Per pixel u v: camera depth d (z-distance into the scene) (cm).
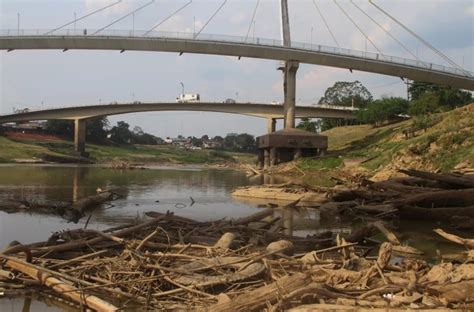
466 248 1627
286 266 1152
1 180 5181
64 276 1090
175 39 8719
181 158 16088
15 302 1041
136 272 1105
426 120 6594
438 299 889
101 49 8950
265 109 12088
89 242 1368
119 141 17425
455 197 2348
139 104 12488
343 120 13788
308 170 7075
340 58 8812
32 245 1402
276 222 2194
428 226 2216
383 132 9212
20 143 12962
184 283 1046
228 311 849
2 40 8569
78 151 12812
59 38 8631
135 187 4731
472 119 5394
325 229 2136
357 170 5638
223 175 7669
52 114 12812
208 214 2714
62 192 3897
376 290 924
